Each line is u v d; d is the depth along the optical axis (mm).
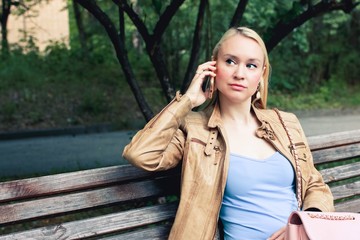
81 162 8477
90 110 13711
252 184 2559
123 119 13750
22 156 9312
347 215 2387
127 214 2531
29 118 12891
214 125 2576
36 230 2287
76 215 4891
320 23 19719
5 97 13383
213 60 2674
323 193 2756
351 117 16422
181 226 2430
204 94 2607
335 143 3408
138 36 16641
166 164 2492
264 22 9195
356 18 19859
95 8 4488
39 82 14234
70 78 14969
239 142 2643
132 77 4797
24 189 2262
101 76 15383
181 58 14555
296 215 2400
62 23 21797
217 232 2621
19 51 15773
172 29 13203
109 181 2484
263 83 2760
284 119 2824
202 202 2455
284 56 18969
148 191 2609
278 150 2660
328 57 19984
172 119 2461
